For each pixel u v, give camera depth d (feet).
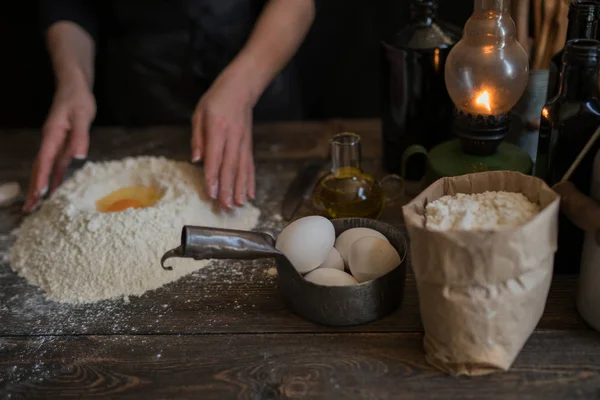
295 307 2.85
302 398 2.45
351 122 4.95
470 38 3.09
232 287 3.13
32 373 2.67
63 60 4.52
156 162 3.97
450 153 3.48
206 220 3.59
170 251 2.63
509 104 3.18
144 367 2.65
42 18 4.92
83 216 3.40
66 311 3.05
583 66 2.62
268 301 3.01
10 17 7.15
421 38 3.63
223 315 2.93
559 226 2.88
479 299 2.35
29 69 7.47
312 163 4.32
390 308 2.81
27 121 7.76
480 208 2.52
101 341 2.82
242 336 2.78
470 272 2.31
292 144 4.65
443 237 2.28
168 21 5.06
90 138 4.93
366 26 6.90
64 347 2.80
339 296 2.66
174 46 5.15
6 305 3.13
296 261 2.78
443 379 2.49
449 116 3.80
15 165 4.62
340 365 2.59
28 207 3.84
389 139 3.98
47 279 3.26
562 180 2.63
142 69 5.26
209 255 2.64
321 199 3.43
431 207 2.53
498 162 3.30
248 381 2.54
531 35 3.49
